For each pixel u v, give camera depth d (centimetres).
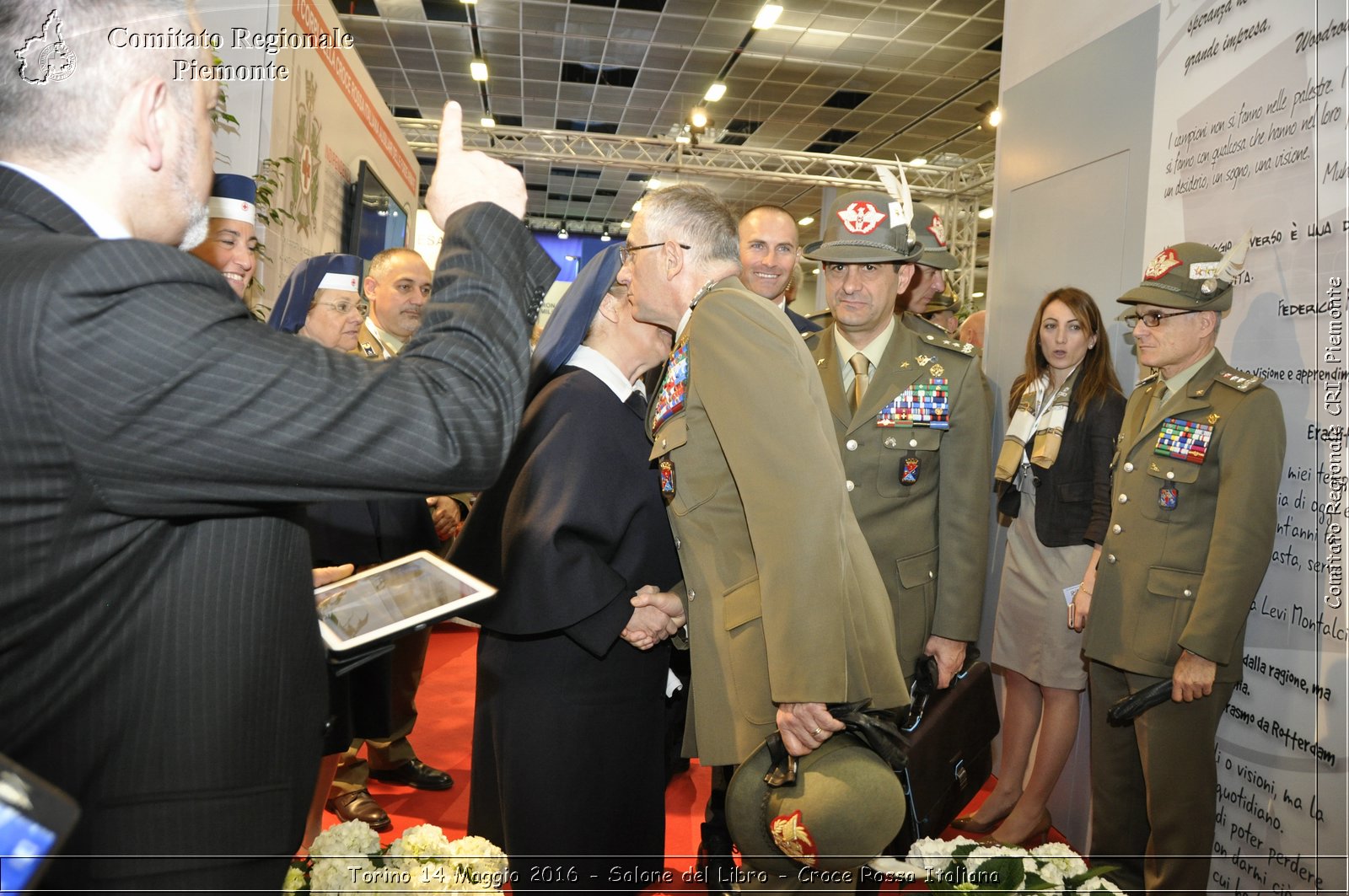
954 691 212
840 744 147
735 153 1397
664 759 182
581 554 162
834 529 139
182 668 79
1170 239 254
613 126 1406
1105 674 241
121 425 69
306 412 72
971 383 244
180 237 86
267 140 412
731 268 171
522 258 93
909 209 235
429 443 77
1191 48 247
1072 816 289
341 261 292
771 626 138
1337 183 197
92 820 77
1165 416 224
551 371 179
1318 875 193
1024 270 329
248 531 83
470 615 167
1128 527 229
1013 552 290
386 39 1091
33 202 75
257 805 85
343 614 108
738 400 145
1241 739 219
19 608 71
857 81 1155
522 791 165
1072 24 305
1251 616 217
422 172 1612
